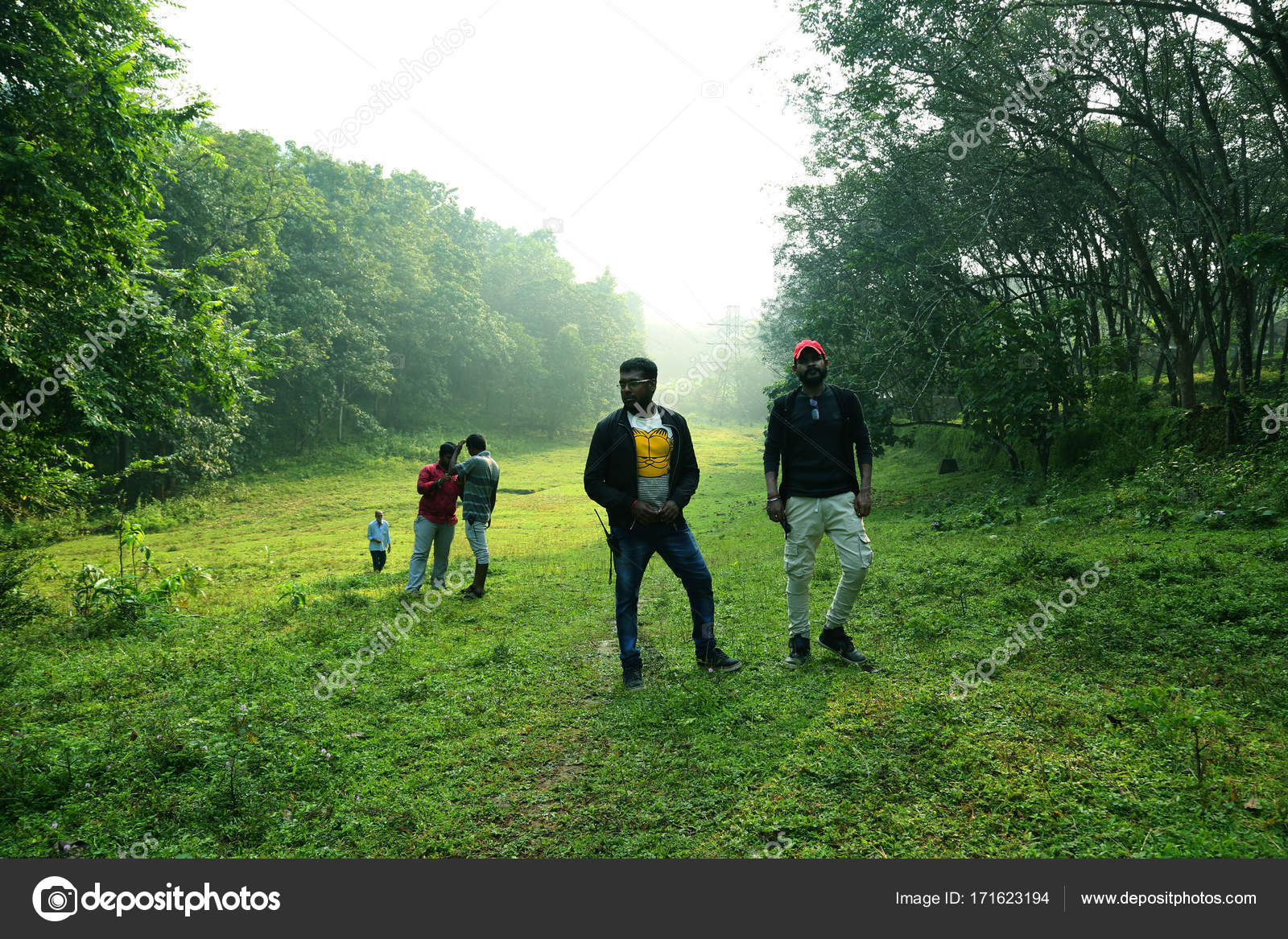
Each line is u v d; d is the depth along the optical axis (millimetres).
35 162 8422
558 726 3770
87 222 9562
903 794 2721
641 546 4359
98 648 6039
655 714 3746
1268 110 12656
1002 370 14180
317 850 2680
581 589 8102
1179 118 13391
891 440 15922
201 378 11305
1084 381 14172
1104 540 7594
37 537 22375
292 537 21969
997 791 2668
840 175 18641
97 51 9516
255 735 3693
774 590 6953
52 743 3684
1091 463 13375
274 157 32625
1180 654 3916
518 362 58750
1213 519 7617
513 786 3115
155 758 3422
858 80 13391
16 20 8781
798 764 3033
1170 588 5113
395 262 48875
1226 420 10992
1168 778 2623
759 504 21688
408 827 2805
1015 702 3449
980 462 20891
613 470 4312
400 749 3551
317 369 39906
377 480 37781
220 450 30531
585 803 2926
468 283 57656
